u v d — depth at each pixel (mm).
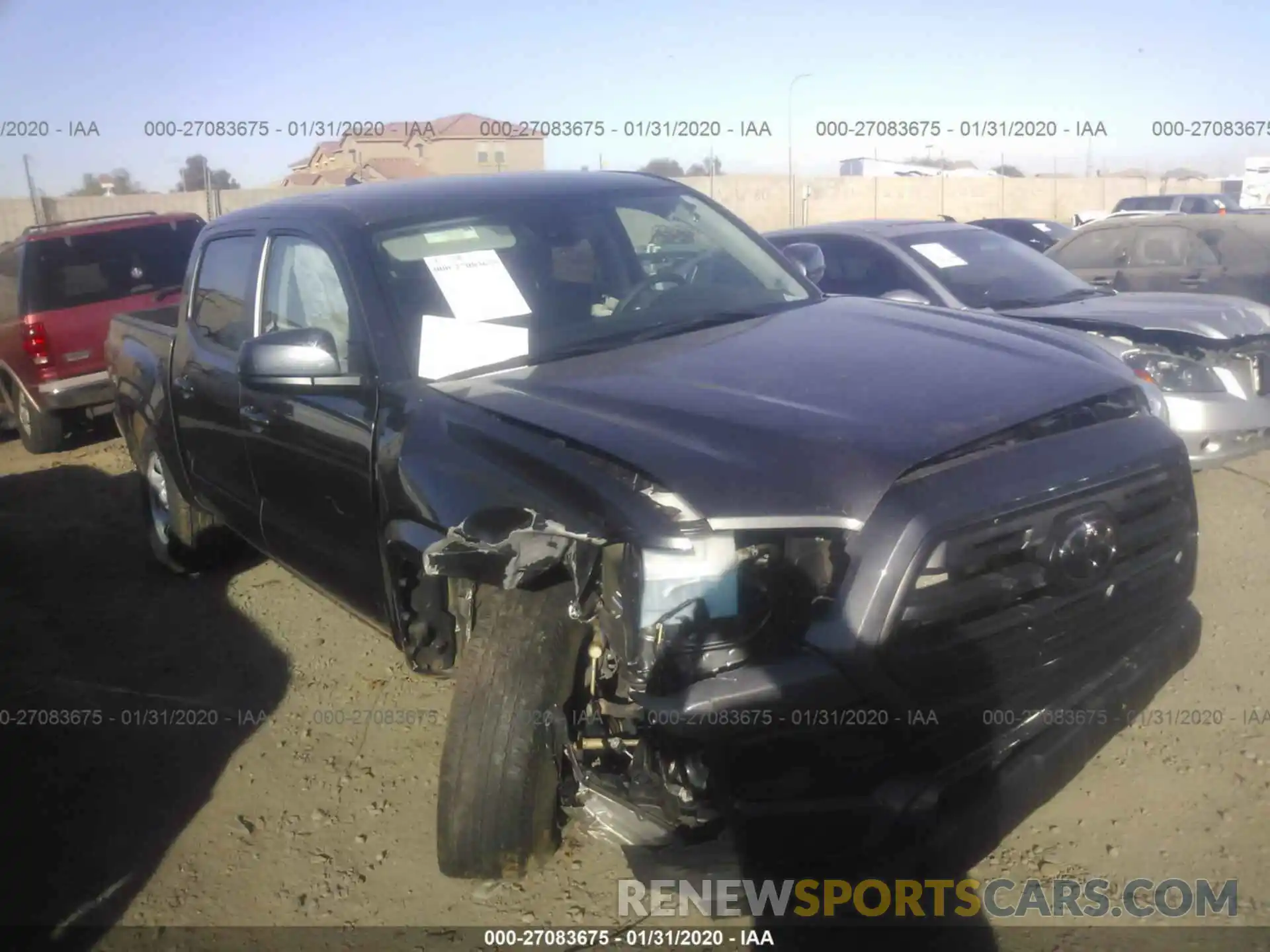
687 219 4613
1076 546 2789
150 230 9992
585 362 3584
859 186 31953
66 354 9305
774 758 2547
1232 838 3221
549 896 3201
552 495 2848
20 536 6961
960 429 2807
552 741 2904
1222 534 5477
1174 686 4062
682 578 2578
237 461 4609
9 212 23203
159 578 6023
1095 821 3348
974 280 6762
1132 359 5750
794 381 3178
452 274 3863
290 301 4250
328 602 5477
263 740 4199
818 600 2594
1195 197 24219
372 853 3477
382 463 3461
